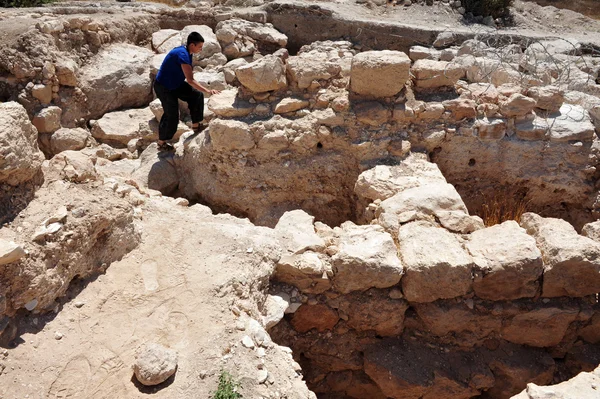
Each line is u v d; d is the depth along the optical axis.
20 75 6.75
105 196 4.05
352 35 9.52
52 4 9.76
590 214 6.10
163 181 6.19
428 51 8.59
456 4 10.73
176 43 8.66
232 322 3.52
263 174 5.77
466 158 6.04
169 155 6.44
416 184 5.23
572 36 10.08
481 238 4.43
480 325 4.35
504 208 6.19
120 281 3.76
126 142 7.18
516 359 4.39
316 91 5.93
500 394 4.41
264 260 4.09
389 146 5.75
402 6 10.75
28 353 3.15
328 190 5.92
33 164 3.77
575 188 6.04
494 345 4.44
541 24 11.05
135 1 10.58
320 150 5.83
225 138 5.64
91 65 7.62
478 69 6.96
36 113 6.78
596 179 6.06
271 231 4.48
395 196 4.88
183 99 6.30
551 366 4.39
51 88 6.93
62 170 4.09
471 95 6.11
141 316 3.53
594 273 4.14
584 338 4.46
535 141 5.96
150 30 9.12
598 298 4.35
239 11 9.52
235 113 5.79
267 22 9.58
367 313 4.28
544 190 6.09
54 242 3.47
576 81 7.60
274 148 5.71
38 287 3.29
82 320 3.45
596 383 3.41
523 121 6.01
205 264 3.91
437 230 4.45
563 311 4.26
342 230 4.75
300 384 3.30
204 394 3.06
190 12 9.44
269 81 5.78
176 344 3.35
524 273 4.14
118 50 8.04
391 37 9.39
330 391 4.63
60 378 3.09
